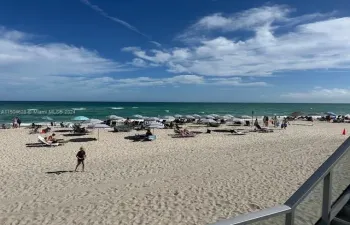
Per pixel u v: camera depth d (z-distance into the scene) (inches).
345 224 116.2
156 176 496.7
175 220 322.7
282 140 925.8
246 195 394.9
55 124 1457.9
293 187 424.5
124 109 3604.8
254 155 657.0
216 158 635.5
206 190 416.8
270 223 95.8
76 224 317.1
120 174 515.8
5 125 1403.8
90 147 825.5
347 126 1514.5
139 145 856.3
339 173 118.4
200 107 4830.2
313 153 662.5
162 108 4190.5
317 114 2532.0
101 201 382.9
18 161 641.6
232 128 1334.9
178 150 762.2
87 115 2449.6
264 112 3585.1
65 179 490.3
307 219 107.6
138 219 326.3
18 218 334.0
